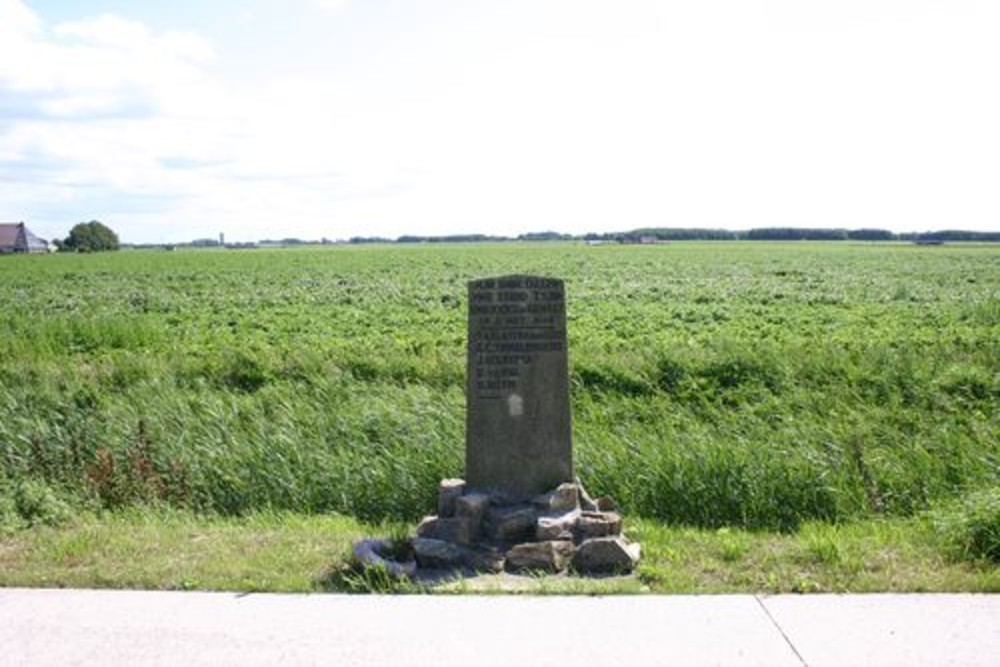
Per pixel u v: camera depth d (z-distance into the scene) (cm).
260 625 527
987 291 3450
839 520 912
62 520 822
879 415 1248
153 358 1678
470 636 510
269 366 1574
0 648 493
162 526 812
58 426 1250
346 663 473
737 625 523
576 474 998
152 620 534
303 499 1002
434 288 3866
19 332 2170
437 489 981
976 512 688
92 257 9056
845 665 469
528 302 740
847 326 2175
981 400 1305
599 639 504
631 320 2373
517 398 740
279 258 8131
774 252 8738
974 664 468
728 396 1366
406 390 1409
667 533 780
